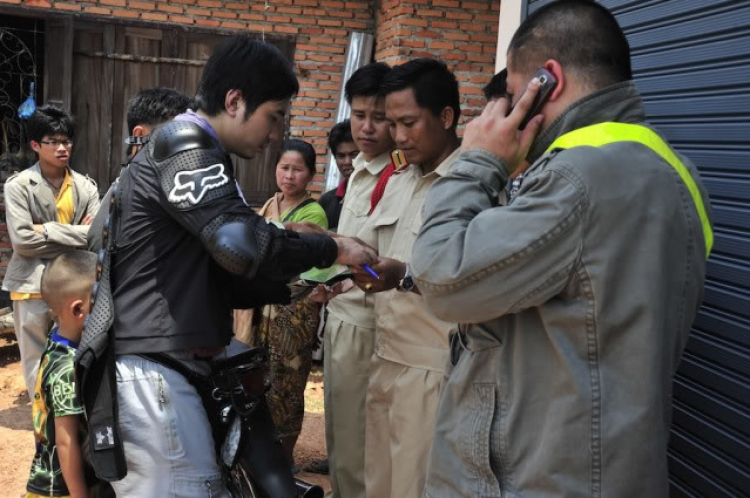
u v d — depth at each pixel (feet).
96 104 25.76
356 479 11.51
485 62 25.62
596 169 4.79
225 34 26.55
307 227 7.94
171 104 11.53
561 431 4.85
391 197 10.11
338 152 16.30
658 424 4.76
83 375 6.45
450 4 25.12
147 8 25.88
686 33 7.95
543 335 5.11
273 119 7.20
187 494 6.61
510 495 5.09
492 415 5.22
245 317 13.30
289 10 26.94
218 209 6.30
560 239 4.77
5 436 16.52
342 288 9.70
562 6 5.38
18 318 16.63
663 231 4.80
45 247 16.26
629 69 5.43
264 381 7.82
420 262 5.26
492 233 4.90
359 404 11.39
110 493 7.34
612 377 4.81
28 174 16.65
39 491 7.79
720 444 7.45
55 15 24.95
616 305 4.77
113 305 6.63
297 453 15.84
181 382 6.73
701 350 7.75
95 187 17.87
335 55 27.45
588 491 4.80
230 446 7.05
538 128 5.44
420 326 8.99
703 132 7.73
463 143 5.68
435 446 5.67
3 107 26.18
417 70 9.02
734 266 7.31
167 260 6.72
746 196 7.18
